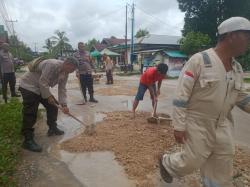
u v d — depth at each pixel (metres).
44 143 6.32
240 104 3.82
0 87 12.97
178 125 3.57
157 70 7.65
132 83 20.56
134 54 38.62
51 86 6.15
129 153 5.63
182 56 29.11
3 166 4.57
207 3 38.09
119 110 9.78
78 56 11.04
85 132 6.77
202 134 3.59
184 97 3.51
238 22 3.31
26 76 6.03
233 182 4.57
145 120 8.00
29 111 5.90
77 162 5.33
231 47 3.39
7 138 5.88
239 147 6.17
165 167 4.02
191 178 4.71
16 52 51.16
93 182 4.60
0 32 23.30
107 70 19.72
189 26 39.75
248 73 32.25
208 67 3.42
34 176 4.80
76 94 13.94
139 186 4.47
